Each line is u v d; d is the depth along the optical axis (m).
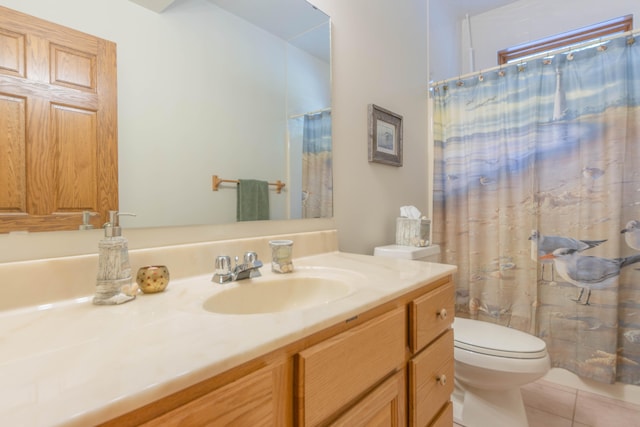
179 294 0.75
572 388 1.74
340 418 0.59
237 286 0.83
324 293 0.92
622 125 1.54
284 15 1.22
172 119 0.90
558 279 1.74
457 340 1.33
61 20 0.70
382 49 1.74
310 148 1.33
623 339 1.61
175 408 0.38
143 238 0.84
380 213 1.71
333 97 1.43
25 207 0.66
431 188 2.17
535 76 1.75
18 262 0.63
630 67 1.56
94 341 0.47
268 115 1.17
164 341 0.47
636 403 1.58
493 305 1.89
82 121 0.73
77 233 0.73
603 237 1.60
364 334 0.65
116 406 0.32
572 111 1.67
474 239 1.94
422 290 0.90
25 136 0.65
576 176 1.67
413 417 0.81
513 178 1.84
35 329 0.52
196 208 0.95
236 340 0.47
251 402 0.45
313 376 0.53
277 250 0.99
